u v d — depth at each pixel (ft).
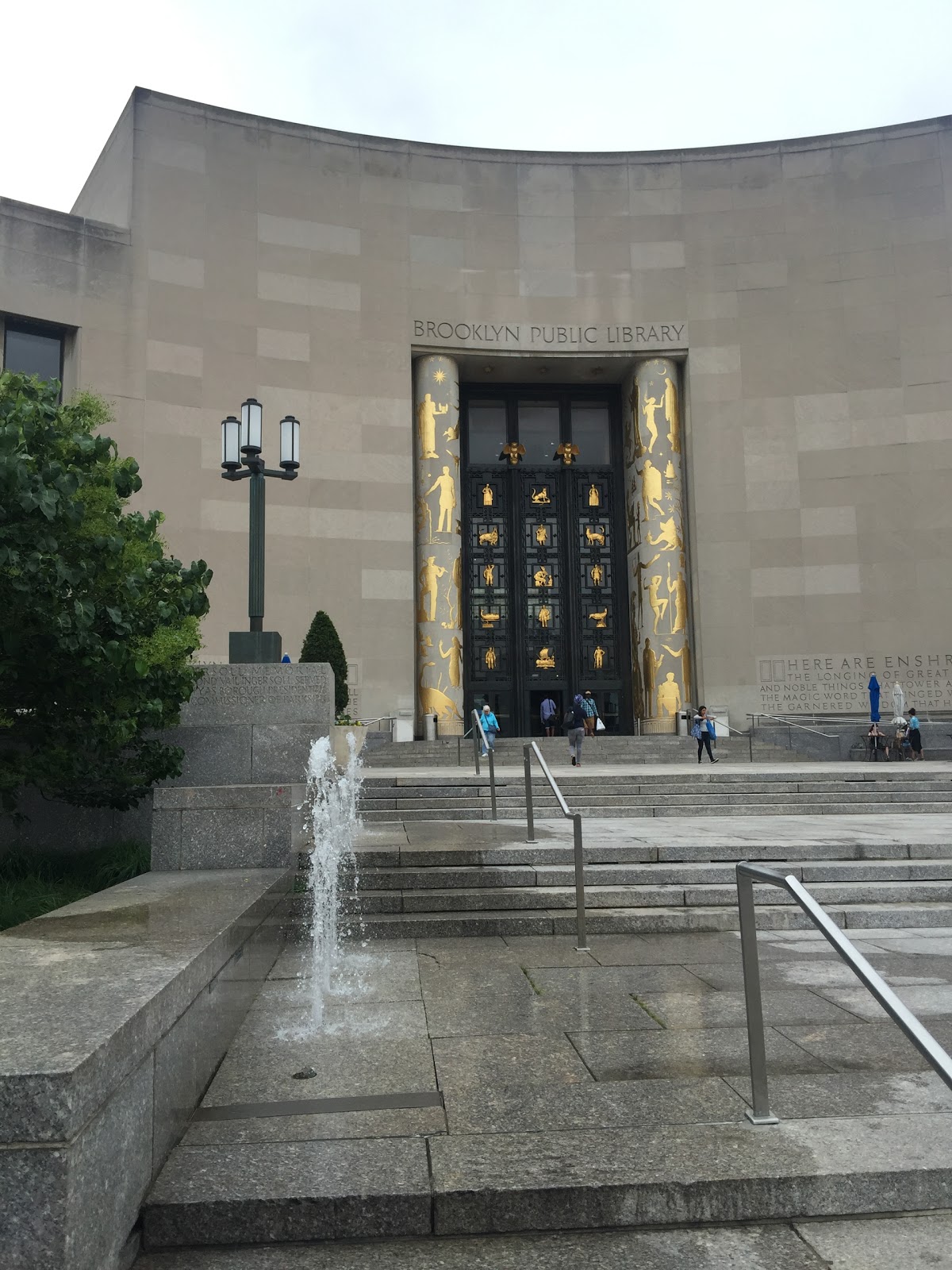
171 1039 10.80
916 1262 9.04
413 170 95.91
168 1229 9.37
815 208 96.37
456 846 28.07
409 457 92.68
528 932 23.54
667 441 96.32
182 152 87.97
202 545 84.28
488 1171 10.12
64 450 28.12
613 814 42.19
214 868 22.54
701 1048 14.64
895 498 92.17
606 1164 10.25
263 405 88.17
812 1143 10.80
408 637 90.12
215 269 87.76
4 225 79.82
